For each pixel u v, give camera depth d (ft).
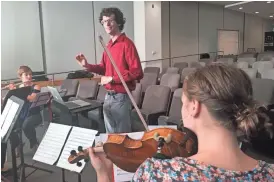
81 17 23.48
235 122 1.94
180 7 31.81
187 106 2.11
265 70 14.64
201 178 1.83
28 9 20.77
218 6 36.37
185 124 2.18
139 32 25.95
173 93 10.28
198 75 2.07
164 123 8.98
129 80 6.46
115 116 6.87
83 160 4.39
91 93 13.75
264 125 2.06
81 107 10.27
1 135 6.00
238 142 2.06
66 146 5.13
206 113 2.01
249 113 1.94
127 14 25.99
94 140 4.83
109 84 6.66
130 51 6.57
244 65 19.02
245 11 36.96
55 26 22.25
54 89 10.76
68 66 23.18
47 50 22.04
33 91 10.20
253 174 1.91
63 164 5.02
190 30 33.32
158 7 26.25
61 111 10.62
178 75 14.48
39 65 21.76
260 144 7.73
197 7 33.76
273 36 45.19
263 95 10.21
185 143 2.90
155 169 1.95
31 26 21.07
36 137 9.99
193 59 33.99
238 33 40.19
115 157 3.39
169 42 31.19
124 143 3.41
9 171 8.05
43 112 10.91
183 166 1.91
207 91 1.96
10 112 6.20
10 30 20.04
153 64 26.30
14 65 20.45
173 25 31.35
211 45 36.29
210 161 1.92
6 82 17.20
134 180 2.00
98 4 24.32
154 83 15.70
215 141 2.00
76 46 23.45
